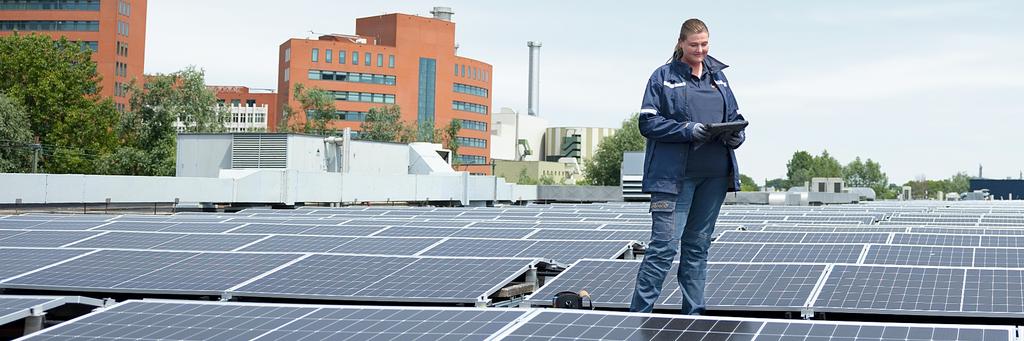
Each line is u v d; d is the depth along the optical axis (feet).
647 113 26.40
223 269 42.37
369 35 644.27
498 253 51.16
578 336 21.44
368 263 42.37
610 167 523.29
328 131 425.28
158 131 337.72
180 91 341.00
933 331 20.36
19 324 31.19
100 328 24.08
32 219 73.92
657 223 26.99
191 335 23.13
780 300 33.94
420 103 635.25
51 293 40.98
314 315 24.66
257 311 25.30
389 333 22.53
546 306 35.96
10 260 45.83
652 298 27.30
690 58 26.61
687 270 28.14
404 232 64.23
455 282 38.58
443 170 194.49
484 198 195.42
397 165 187.73
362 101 611.06
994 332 20.02
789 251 47.80
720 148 26.94
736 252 48.19
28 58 340.39
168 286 39.60
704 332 21.44
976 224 99.04
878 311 32.04
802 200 230.89
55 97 336.49
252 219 80.89
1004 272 35.60
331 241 55.62
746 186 622.54
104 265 44.06
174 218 81.20
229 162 165.07
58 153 328.08
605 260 42.11
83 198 119.44
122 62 551.59
